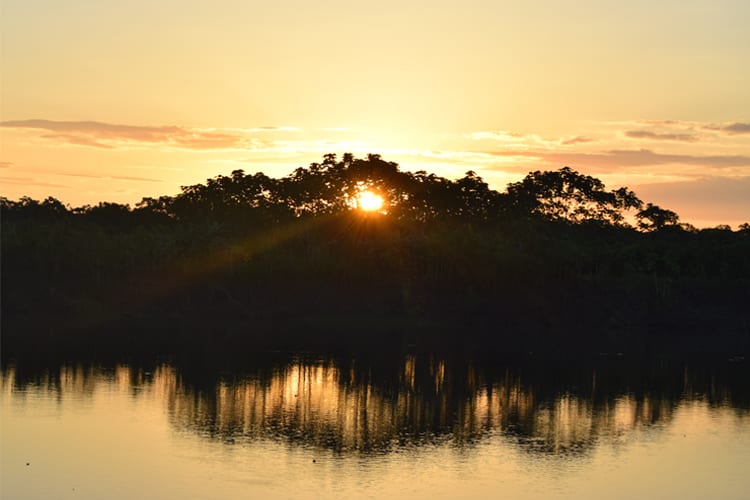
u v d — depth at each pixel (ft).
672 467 179.22
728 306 473.26
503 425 215.10
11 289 436.76
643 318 463.42
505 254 469.57
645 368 317.22
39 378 258.37
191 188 570.87
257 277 470.80
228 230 494.18
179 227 510.17
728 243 525.75
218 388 252.01
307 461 176.65
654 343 404.16
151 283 463.01
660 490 164.04
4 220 525.75
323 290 475.31
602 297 467.93
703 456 188.44
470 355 342.44
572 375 296.51
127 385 251.60
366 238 488.02
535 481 167.73
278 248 493.77
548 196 579.48
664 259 486.79
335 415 221.46
